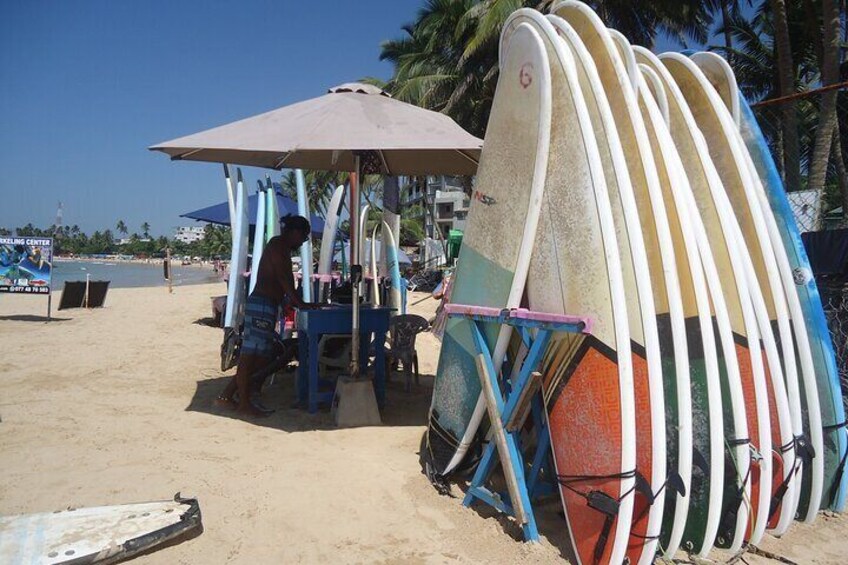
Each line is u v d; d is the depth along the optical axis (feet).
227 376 22.93
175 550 9.95
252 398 19.89
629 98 10.27
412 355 22.09
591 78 10.11
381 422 17.39
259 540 10.39
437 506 11.93
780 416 10.66
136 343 30.45
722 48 63.72
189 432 15.85
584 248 9.74
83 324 38.68
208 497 11.93
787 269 11.52
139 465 13.41
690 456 9.37
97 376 22.21
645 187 10.16
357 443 15.47
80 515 10.54
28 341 30.30
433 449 13.15
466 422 12.21
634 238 9.39
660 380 9.10
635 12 61.36
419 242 139.33
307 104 16.79
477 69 69.97
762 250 11.27
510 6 59.11
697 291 9.82
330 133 14.28
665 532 9.98
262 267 17.99
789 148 41.34
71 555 9.21
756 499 10.37
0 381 20.92
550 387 10.37
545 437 11.41
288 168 21.65
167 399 19.26
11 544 9.50
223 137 15.40
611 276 9.22
